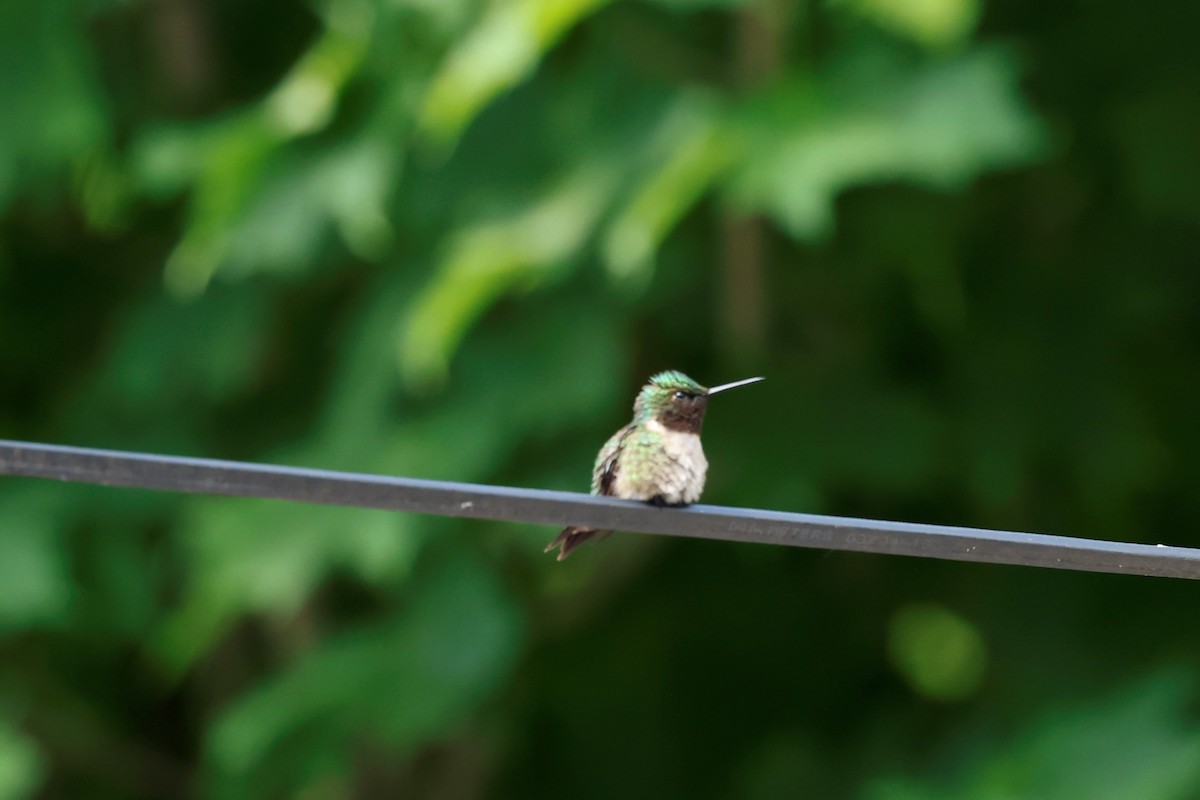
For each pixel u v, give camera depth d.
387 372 13.34
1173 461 15.38
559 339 13.32
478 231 13.03
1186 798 12.49
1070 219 14.92
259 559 13.38
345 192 13.02
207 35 15.56
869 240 14.22
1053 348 14.52
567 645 16.84
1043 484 15.34
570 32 13.63
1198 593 14.69
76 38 13.86
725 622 16.91
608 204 12.68
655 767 17.20
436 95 11.88
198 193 14.06
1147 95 14.04
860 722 16.17
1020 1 14.39
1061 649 14.62
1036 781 12.88
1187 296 14.70
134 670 17.73
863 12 12.12
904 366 15.27
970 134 11.82
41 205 14.98
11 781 14.26
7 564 13.97
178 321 14.36
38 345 16.17
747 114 12.46
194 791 18.14
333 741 14.01
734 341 14.34
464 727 15.75
